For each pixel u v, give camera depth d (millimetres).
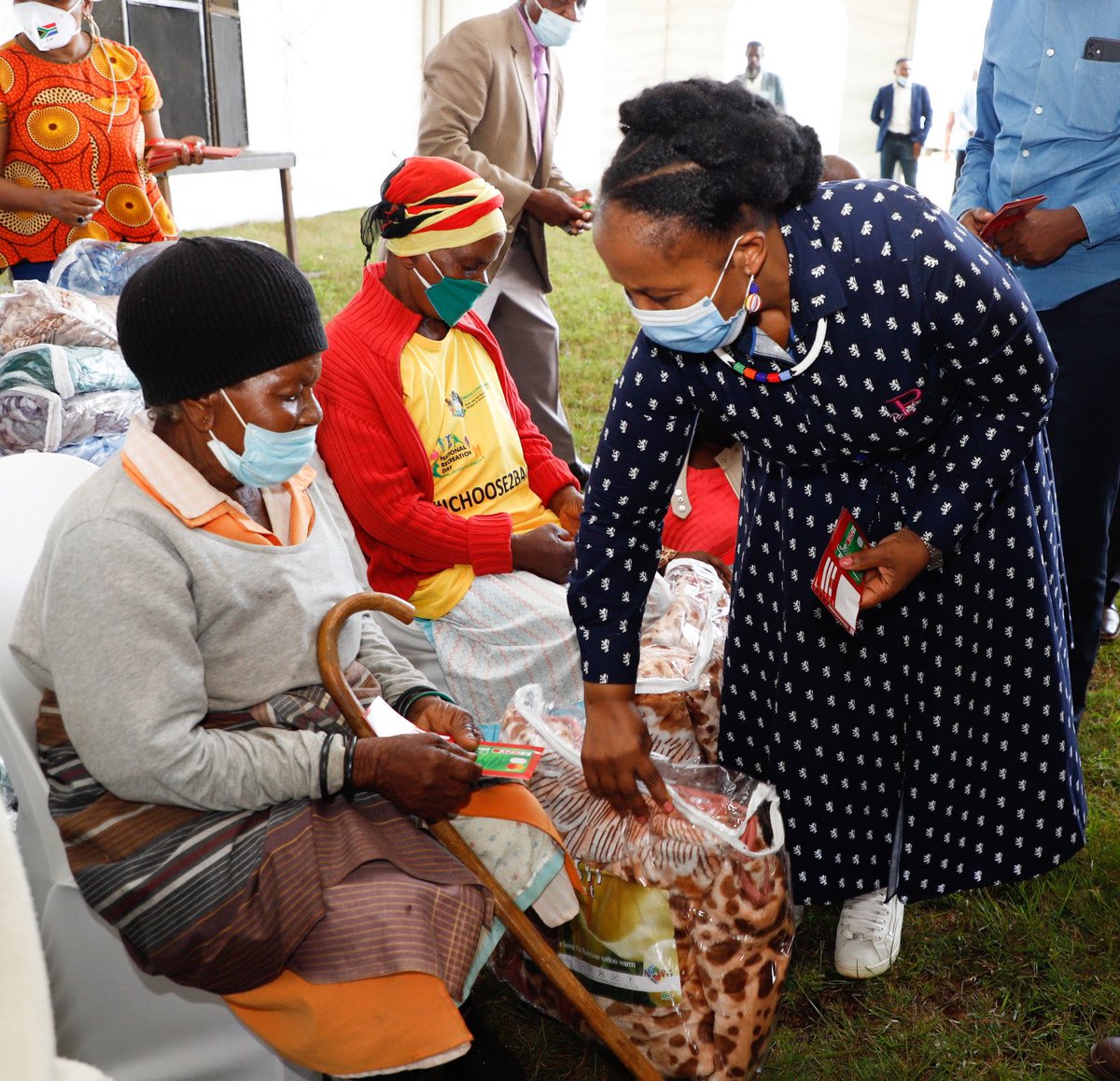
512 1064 1990
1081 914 2367
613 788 1878
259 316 1551
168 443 1657
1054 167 2713
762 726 2125
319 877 1562
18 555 1808
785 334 1662
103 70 3699
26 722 1677
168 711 1542
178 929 1519
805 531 1902
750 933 1852
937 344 1645
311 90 9227
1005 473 1773
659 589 2439
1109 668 3439
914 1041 2109
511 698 2404
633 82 10109
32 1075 820
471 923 1608
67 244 3719
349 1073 1560
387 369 2398
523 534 2518
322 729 1724
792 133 1493
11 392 2762
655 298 1548
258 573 1662
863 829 2125
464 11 9773
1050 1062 2049
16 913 817
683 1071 1894
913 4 9852
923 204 1604
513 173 4074
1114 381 2658
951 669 1965
